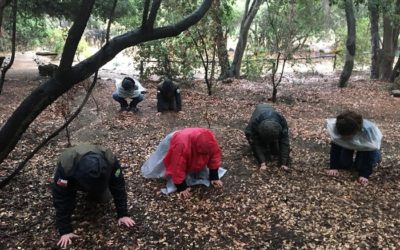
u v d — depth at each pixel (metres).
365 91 12.19
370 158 4.81
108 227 3.89
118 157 5.68
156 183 4.82
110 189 3.83
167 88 8.05
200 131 4.57
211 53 13.55
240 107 9.32
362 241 3.70
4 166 5.30
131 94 8.23
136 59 13.31
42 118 7.64
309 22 12.55
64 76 3.04
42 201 4.38
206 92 11.45
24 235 3.76
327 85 13.42
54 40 20.70
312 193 4.60
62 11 12.31
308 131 7.11
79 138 6.62
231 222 4.03
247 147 6.04
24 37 21.09
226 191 4.63
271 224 4.00
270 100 10.44
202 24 10.79
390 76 14.75
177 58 12.73
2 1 3.11
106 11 12.33
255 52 15.04
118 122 7.56
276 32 11.09
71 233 3.69
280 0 11.52
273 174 5.07
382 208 4.30
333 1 10.98
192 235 3.81
